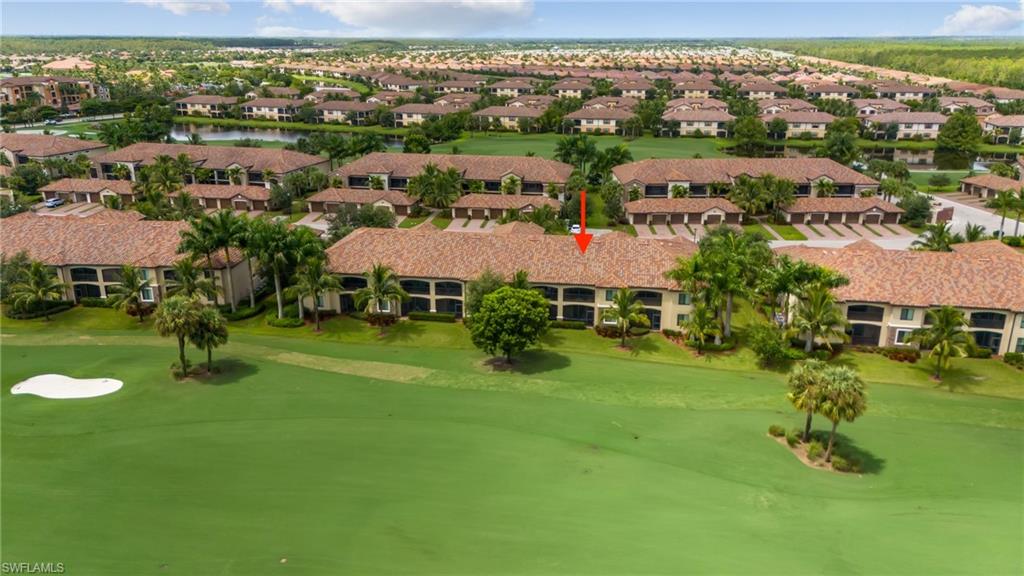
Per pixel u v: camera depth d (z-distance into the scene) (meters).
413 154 135.25
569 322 73.00
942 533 36.88
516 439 47.66
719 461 45.78
